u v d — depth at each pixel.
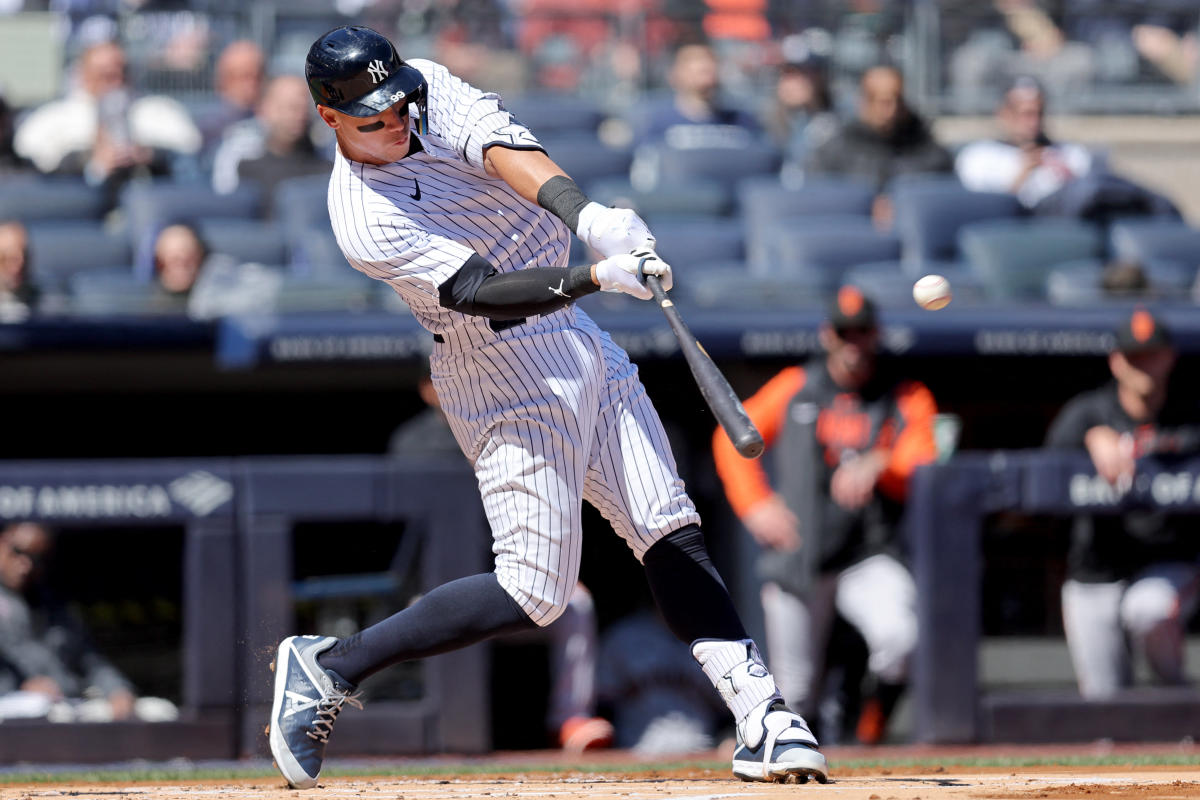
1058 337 26.23
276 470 19.69
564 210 9.17
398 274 9.44
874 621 20.69
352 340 25.03
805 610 20.83
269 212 30.52
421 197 9.52
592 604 21.78
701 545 10.47
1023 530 20.97
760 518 20.98
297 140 31.39
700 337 25.70
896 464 20.81
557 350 9.82
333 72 9.23
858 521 20.78
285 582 19.62
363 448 28.25
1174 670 21.16
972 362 26.78
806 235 29.42
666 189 31.72
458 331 9.74
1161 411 21.27
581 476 9.96
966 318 26.12
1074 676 20.98
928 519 20.75
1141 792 9.78
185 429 27.77
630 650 22.09
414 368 26.91
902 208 30.83
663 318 25.73
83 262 28.27
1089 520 21.08
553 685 20.72
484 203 9.66
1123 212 32.16
